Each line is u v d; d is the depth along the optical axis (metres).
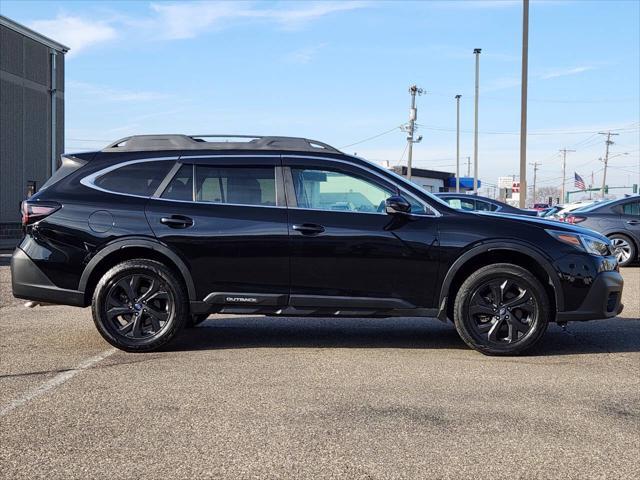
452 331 7.07
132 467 3.32
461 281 5.97
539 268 5.91
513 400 4.47
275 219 5.83
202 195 5.95
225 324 7.41
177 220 5.80
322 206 5.91
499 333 5.80
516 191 47.66
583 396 4.58
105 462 3.38
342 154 6.07
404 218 5.84
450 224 5.84
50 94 29.64
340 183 5.96
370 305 5.80
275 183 5.96
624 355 5.88
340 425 3.94
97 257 5.79
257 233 5.79
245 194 5.94
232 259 5.79
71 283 5.83
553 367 5.41
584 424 3.99
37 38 28.33
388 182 5.96
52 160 29.81
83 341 6.34
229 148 6.09
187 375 5.06
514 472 3.28
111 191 5.96
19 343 6.24
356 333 6.90
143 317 5.84
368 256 5.77
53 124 29.80
